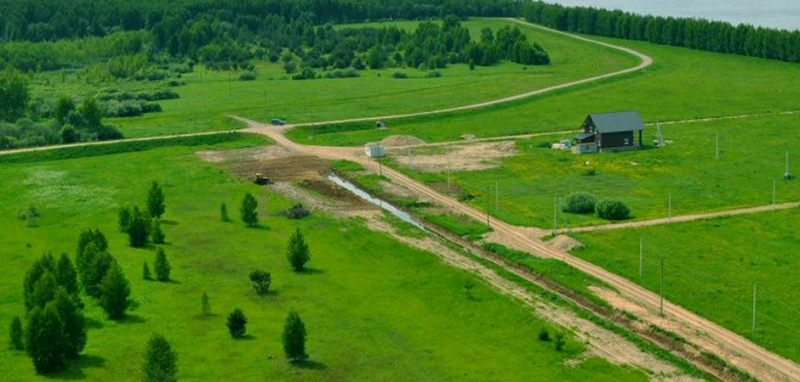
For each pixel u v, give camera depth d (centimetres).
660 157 19000
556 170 18250
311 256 13425
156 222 14000
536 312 11294
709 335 10581
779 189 16412
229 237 14288
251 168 18975
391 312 11406
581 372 9725
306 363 9888
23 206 16062
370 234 14462
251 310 11369
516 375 9644
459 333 10812
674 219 14700
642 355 10169
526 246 13775
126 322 10912
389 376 9619
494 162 19038
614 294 11819
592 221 14775
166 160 19662
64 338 9631
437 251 13688
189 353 10075
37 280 11094
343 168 18838
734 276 12200
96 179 17962
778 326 10719
